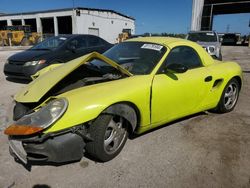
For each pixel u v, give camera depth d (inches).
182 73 133.3
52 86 106.8
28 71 247.8
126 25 1819.6
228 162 112.1
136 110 113.4
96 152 103.7
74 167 106.0
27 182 96.2
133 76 118.4
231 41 1387.8
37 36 1186.0
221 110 168.2
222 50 892.6
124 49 143.2
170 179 99.5
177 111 133.8
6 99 203.0
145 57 130.1
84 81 115.3
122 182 97.1
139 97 110.5
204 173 103.7
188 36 473.1
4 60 497.0
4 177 98.7
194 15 1103.6
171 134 138.0
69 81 118.4
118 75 120.4
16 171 102.8
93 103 96.5
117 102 102.8
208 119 161.6
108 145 109.3
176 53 135.5
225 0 1149.1
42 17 1551.4
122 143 115.8
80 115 93.2
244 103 198.1
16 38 1093.8
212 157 115.9
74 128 93.1
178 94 129.0
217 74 152.2
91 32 1497.3
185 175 102.2
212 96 154.0
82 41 306.8
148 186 95.2
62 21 1680.6
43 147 91.1
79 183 96.1
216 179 100.0
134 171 104.0
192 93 137.5
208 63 153.1
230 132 142.7
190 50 145.3
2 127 141.9
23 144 93.0
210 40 448.8
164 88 120.9
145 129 122.6
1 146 121.7
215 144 128.2
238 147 125.6
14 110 111.3
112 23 1647.4
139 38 154.2
